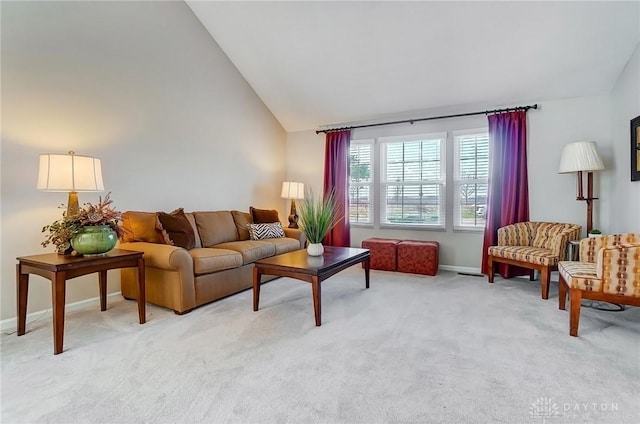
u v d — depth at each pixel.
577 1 2.96
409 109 4.78
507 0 3.09
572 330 2.41
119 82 3.35
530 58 3.59
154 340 2.34
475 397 1.68
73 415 1.54
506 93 4.11
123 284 3.28
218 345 2.26
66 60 2.94
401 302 3.21
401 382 1.81
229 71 4.71
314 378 1.85
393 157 5.11
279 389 1.75
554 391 1.73
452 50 3.71
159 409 1.58
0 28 2.55
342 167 5.35
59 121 2.91
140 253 2.65
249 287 3.67
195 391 1.73
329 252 3.51
